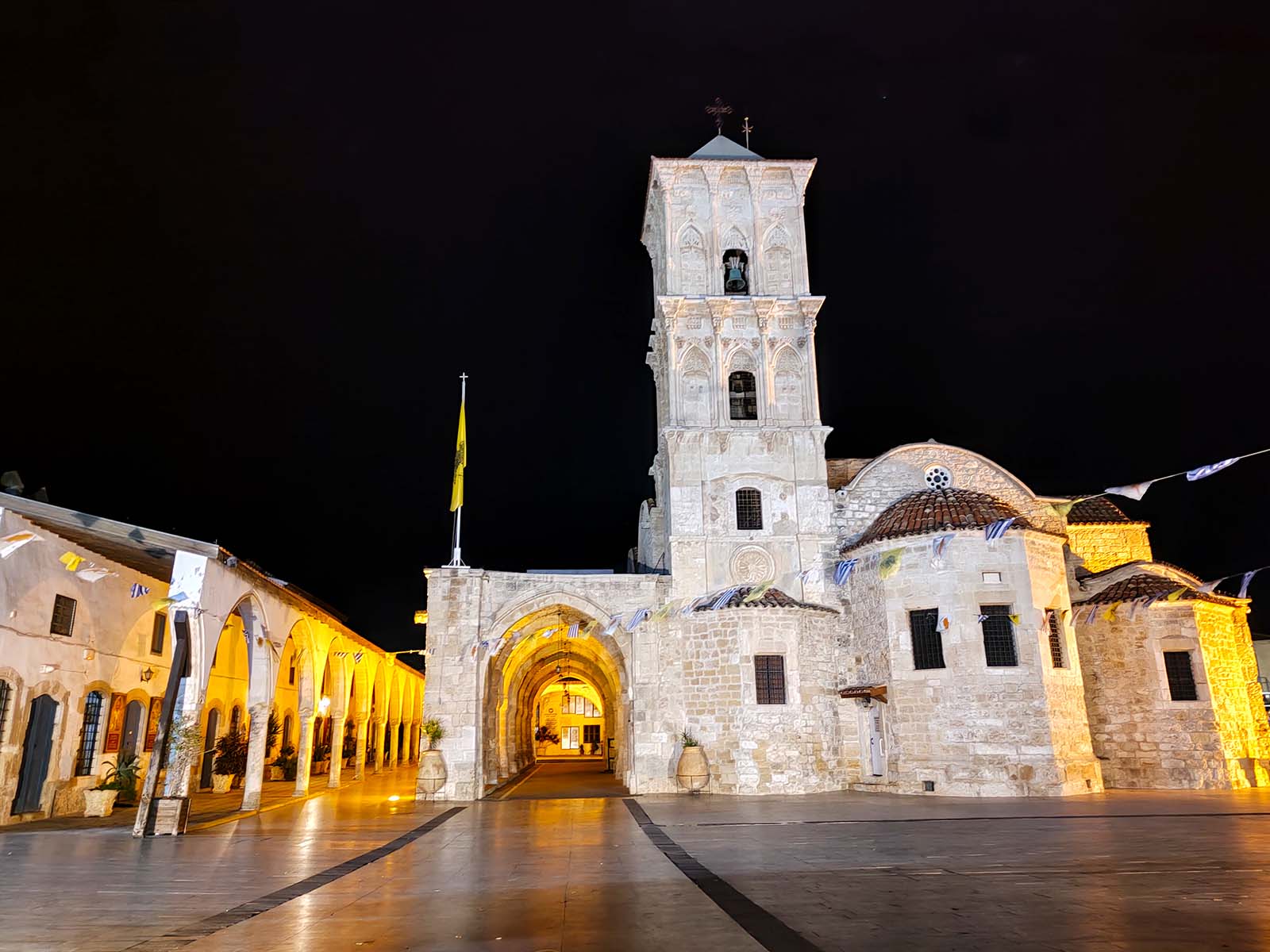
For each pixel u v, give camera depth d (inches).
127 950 337.7
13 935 368.2
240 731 1475.1
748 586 1259.8
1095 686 1267.2
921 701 1134.4
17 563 811.4
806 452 1359.5
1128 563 1370.6
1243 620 1342.3
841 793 1170.0
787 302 1411.2
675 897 436.5
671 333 1403.8
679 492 1328.7
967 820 800.9
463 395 1397.6
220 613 856.3
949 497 1239.5
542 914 399.9
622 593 1280.8
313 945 343.9
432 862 584.7
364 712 1672.0
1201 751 1203.9
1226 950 315.3
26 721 836.6
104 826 841.5
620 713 1624.0
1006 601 1131.3
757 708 1181.7
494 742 1346.0
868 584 1239.5
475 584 1259.8
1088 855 565.3
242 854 631.8
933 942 333.1
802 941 337.4
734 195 1485.0
